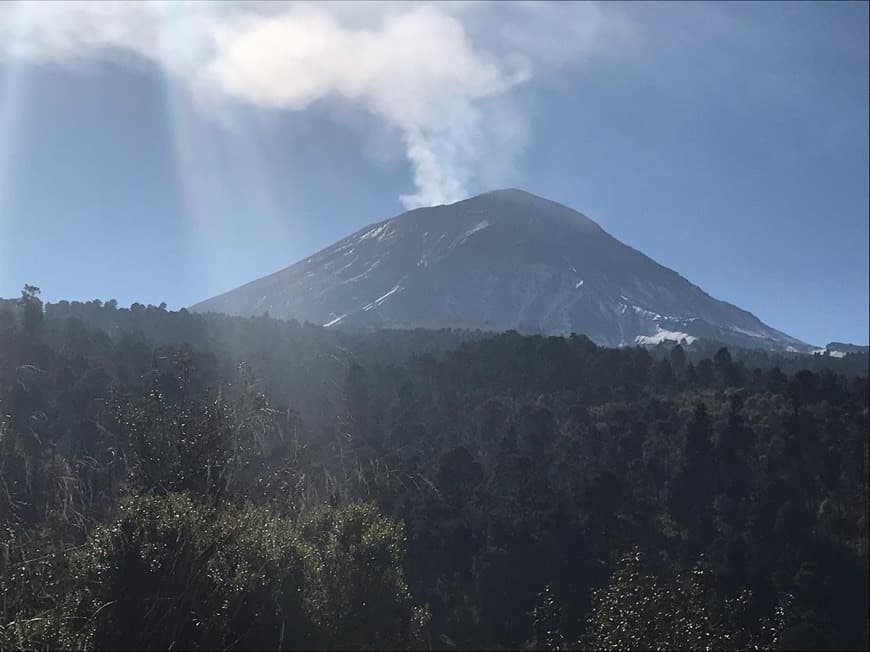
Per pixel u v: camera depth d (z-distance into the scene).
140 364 24.66
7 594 7.11
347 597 7.82
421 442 29.16
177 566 6.84
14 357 17.95
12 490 8.31
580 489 28.89
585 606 16.03
